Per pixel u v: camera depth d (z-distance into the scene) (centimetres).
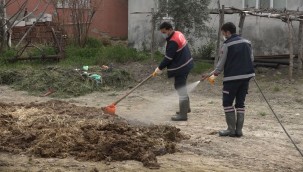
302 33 1422
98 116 814
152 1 1883
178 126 843
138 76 1466
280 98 1184
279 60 1549
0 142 662
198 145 704
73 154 629
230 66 748
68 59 1667
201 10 1512
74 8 1855
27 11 2009
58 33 1745
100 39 2009
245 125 865
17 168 582
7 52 1642
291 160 642
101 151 624
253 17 1684
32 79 1303
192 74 1476
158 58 1673
